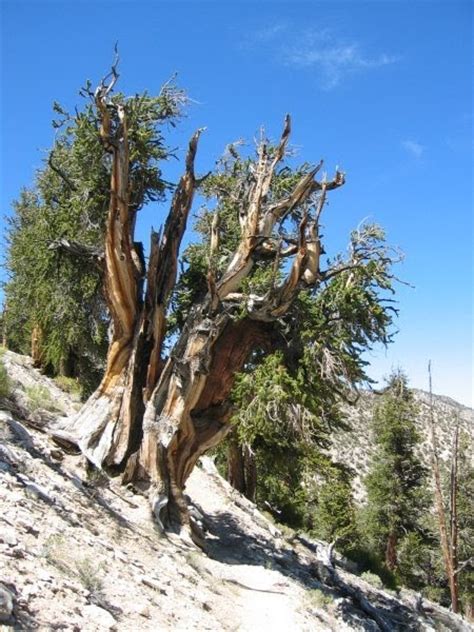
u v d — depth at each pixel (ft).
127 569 28.35
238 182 60.70
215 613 30.66
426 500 147.43
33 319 83.51
